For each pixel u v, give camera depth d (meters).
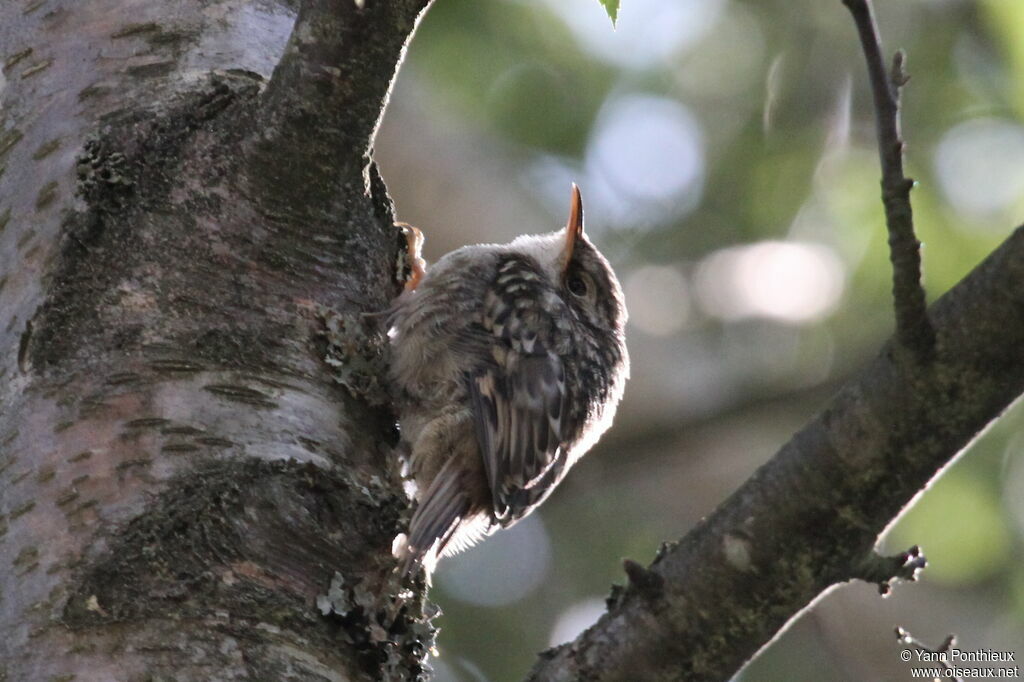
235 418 6.09
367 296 6.83
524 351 8.52
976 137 13.44
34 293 6.20
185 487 5.84
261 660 5.60
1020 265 5.18
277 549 5.84
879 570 5.54
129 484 5.82
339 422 6.41
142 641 5.50
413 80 14.20
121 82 6.69
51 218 6.34
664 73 14.48
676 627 5.64
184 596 5.60
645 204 14.83
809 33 14.50
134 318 6.15
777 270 14.72
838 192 14.34
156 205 6.34
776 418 14.83
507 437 8.20
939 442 5.36
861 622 15.36
